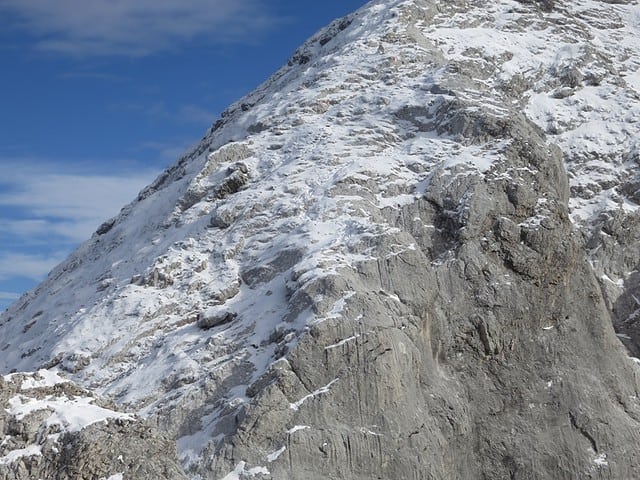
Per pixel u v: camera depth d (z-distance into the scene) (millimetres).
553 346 50188
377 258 47594
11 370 52750
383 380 42969
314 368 42688
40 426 32844
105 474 31938
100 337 50562
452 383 47156
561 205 53000
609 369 51344
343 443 41406
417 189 53719
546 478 46750
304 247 49969
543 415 48281
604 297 58594
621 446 48656
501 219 51125
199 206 58594
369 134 58906
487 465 46312
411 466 42094
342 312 44000
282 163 58812
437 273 48969
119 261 58875
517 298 49906
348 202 52688
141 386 45938
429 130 58594
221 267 52562
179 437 42781
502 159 53969
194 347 47500
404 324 45312
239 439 40750
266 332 46062
